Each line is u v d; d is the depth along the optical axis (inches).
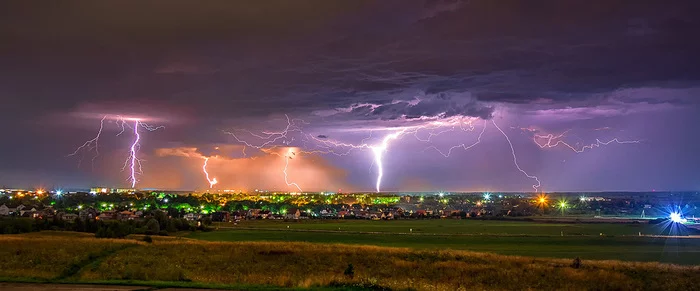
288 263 1942.7
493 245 3496.6
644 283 1627.7
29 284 1118.4
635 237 4146.2
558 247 3363.7
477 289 1501.0
